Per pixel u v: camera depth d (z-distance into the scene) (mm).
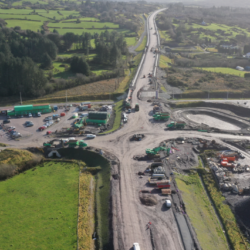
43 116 116062
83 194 67875
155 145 90500
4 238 54031
